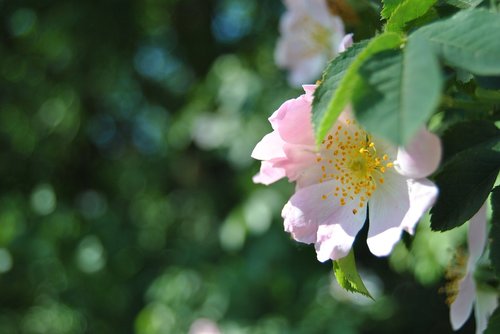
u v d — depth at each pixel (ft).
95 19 23.59
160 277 20.36
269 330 17.49
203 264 20.03
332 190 5.25
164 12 25.31
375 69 3.80
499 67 3.83
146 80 24.89
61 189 24.80
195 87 21.44
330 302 18.24
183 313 19.60
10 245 20.03
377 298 18.81
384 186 5.07
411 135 3.38
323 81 4.26
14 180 24.38
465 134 4.94
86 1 23.39
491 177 4.87
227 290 17.61
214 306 18.19
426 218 9.70
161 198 24.31
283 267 17.30
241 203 17.20
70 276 20.77
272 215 16.28
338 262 5.18
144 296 22.00
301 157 5.25
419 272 14.05
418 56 3.77
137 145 25.50
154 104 25.11
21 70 24.52
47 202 21.09
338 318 17.94
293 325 17.61
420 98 3.48
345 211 5.21
